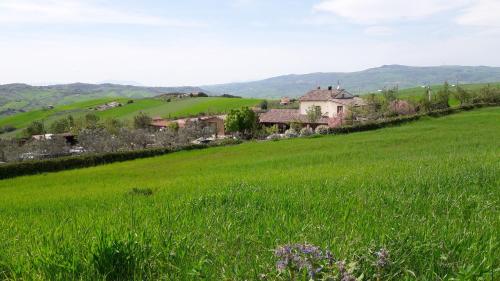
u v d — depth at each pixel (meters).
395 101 98.25
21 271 4.91
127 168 50.44
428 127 66.44
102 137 88.19
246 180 18.45
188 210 9.32
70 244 5.76
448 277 4.29
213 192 13.02
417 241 5.03
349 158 33.00
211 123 112.50
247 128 100.56
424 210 8.08
